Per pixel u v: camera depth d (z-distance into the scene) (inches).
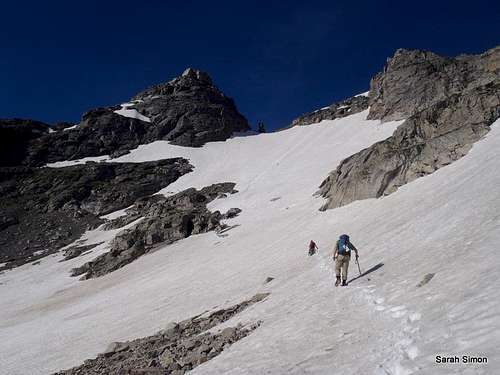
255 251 1790.1
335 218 1681.8
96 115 6200.8
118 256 2760.8
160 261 2409.0
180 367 599.2
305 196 2746.1
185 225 2854.3
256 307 820.0
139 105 6668.3
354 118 4918.8
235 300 1031.0
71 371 870.4
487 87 1662.2
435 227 746.8
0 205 4478.3
